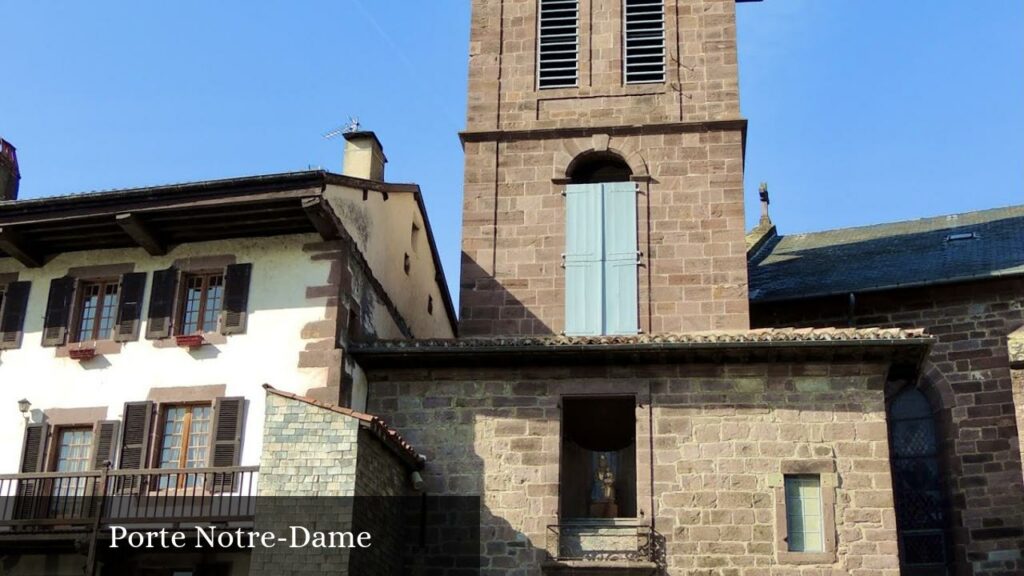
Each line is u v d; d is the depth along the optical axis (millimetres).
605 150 28234
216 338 23156
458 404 23734
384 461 21984
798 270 33188
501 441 23406
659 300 26812
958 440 27672
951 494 27438
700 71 28703
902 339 22406
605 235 27484
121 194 22984
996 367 27875
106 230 23844
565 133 28469
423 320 31000
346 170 29719
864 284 30031
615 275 27109
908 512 27969
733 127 28047
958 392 28047
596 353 23219
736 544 22156
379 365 23938
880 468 22344
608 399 23781
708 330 26438
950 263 30141
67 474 21359
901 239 33906
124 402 23047
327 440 20812
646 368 23469
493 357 23547
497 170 28406
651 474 22781
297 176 22594
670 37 29188
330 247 23531
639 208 27625
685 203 27547
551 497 22906
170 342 23297
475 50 29734
